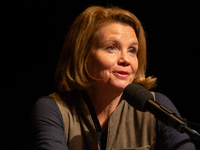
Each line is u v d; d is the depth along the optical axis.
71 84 4.22
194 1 12.52
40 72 16.00
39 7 13.56
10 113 15.37
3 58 15.77
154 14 12.70
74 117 4.00
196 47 13.66
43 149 3.43
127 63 3.67
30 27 14.29
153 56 13.89
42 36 14.31
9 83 16.44
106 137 4.09
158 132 4.06
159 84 14.61
